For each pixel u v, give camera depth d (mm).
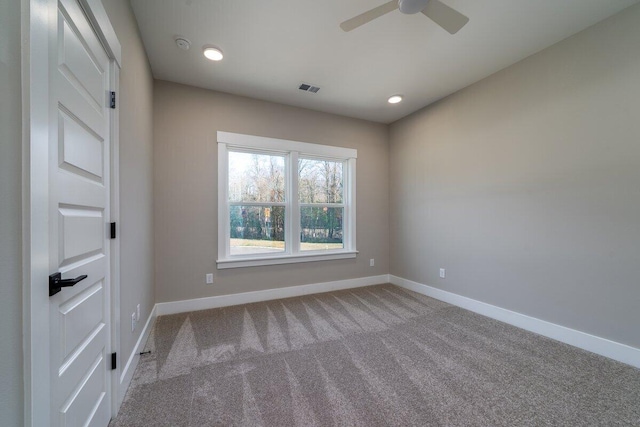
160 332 2377
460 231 3098
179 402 1508
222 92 3088
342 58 2473
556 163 2270
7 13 647
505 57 2465
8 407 649
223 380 1710
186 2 1807
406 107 3580
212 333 2369
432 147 3453
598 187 2035
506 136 2635
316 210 3779
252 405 1487
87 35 1125
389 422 1364
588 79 2078
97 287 1239
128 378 1655
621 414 1420
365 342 2223
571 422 1367
